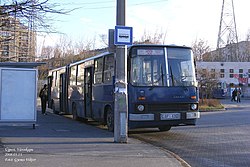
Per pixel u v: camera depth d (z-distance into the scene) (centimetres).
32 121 1469
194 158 988
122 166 809
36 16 1077
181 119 1341
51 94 2720
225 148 1141
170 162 869
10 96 1447
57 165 793
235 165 903
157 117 1312
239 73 7438
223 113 2838
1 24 1077
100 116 1584
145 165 829
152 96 1319
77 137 1237
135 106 1306
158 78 1345
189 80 1384
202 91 4131
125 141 1136
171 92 1341
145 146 1083
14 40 1329
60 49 5138
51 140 1148
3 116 1437
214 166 892
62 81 2370
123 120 1134
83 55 5050
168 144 1219
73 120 2020
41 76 4416
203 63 7044
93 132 1398
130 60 1327
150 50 1354
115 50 1137
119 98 1130
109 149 1007
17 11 1018
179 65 1380
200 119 2219
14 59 1452
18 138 1179
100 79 1595
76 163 817
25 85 1462
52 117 2234
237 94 5106
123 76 1133
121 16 1118
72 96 2088
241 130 1614
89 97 1755
